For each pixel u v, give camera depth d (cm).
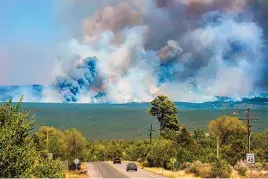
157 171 6844
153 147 8150
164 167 7812
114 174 6172
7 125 1881
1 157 1780
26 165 1839
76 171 6162
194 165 6044
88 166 8669
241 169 5391
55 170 2584
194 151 7612
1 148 1805
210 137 10006
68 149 6931
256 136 9125
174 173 6081
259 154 7162
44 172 2527
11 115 1919
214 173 5300
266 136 8931
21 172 1819
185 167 6981
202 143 9419
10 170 1795
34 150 1922
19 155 1822
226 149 6894
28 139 1925
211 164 5722
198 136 10000
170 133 9756
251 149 7906
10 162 1800
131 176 5703
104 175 5903
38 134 7012
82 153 7075
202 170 5491
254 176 5147
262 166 6003
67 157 6844
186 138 7931
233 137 9356
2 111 1911
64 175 2667
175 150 7575
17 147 1822
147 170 7288
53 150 6769
